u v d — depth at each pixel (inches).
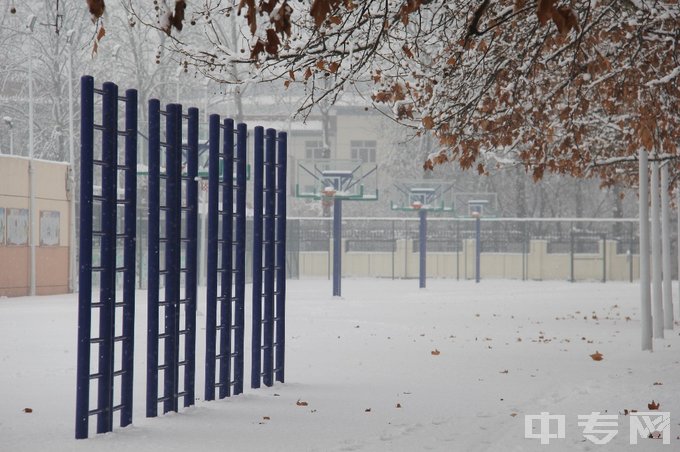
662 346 1182.3
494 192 3737.7
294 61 639.1
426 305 1973.4
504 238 3521.2
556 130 995.9
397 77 710.5
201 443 561.0
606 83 807.7
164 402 676.1
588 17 703.1
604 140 1088.2
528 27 751.7
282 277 837.2
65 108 3467.0
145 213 2628.0
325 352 1072.8
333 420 641.6
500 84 776.9
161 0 392.5
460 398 742.5
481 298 2261.3
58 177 2349.9
